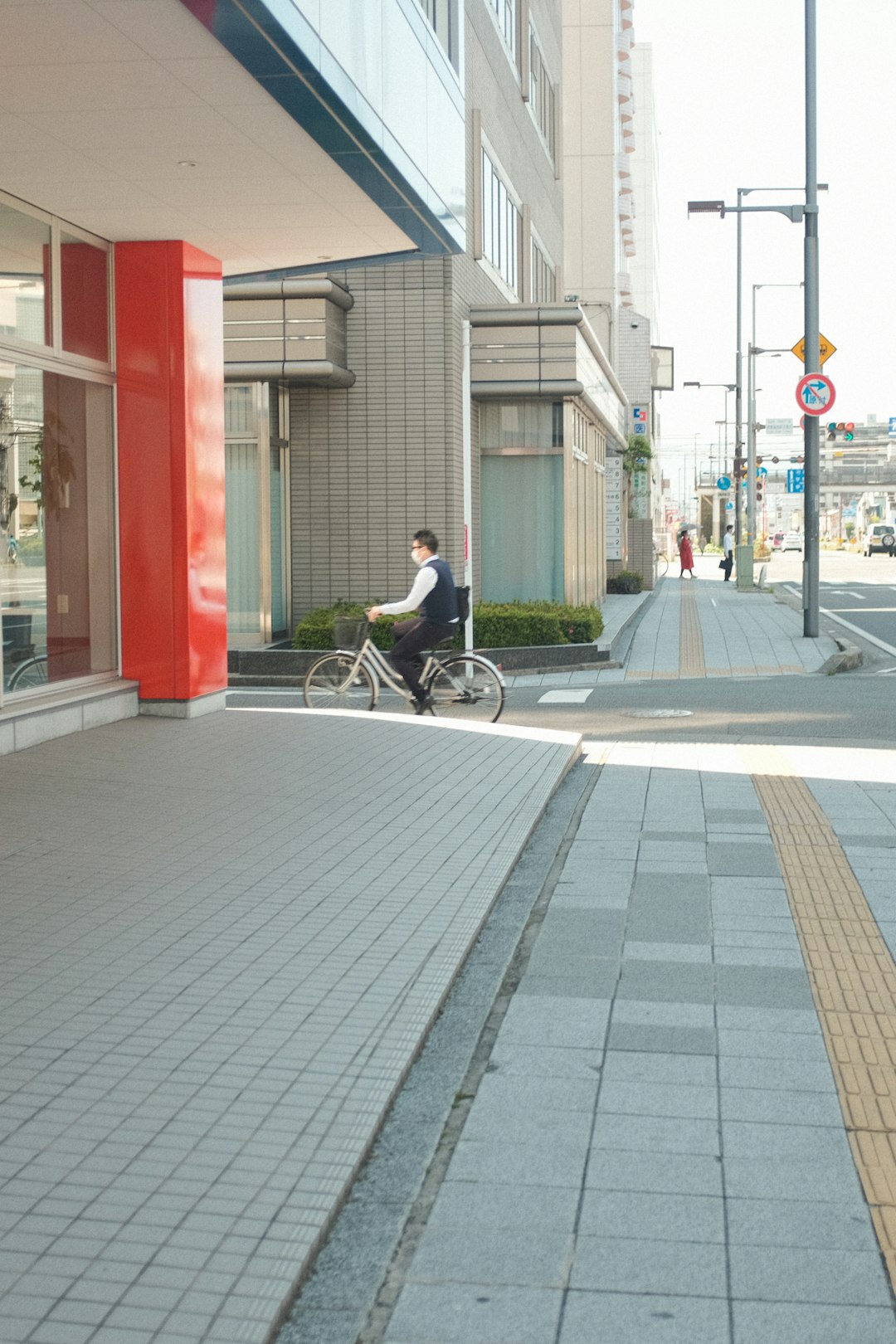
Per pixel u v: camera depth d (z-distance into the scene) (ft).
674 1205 11.79
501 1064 15.06
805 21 73.77
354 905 20.61
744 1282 10.59
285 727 38.09
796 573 189.78
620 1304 10.30
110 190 32.35
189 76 24.54
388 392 67.15
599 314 150.92
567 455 74.49
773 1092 14.19
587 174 169.27
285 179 31.58
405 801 28.48
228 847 24.17
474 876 22.39
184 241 37.83
